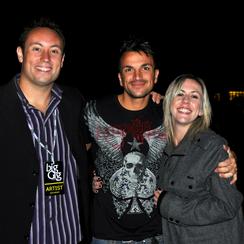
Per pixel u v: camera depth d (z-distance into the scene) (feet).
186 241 7.40
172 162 8.02
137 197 8.58
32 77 7.18
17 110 7.18
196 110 7.99
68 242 7.66
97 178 8.77
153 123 8.82
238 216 7.40
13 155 7.02
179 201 7.40
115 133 8.72
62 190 7.47
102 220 8.63
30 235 7.15
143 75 8.61
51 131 7.57
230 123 44.62
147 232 8.59
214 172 7.23
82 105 8.61
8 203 6.99
